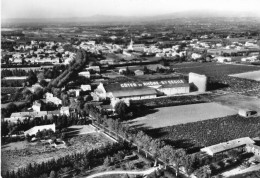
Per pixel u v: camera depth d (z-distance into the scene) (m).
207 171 131.00
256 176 128.75
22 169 129.25
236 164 143.62
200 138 173.38
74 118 191.00
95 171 135.12
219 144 156.38
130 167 137.75
